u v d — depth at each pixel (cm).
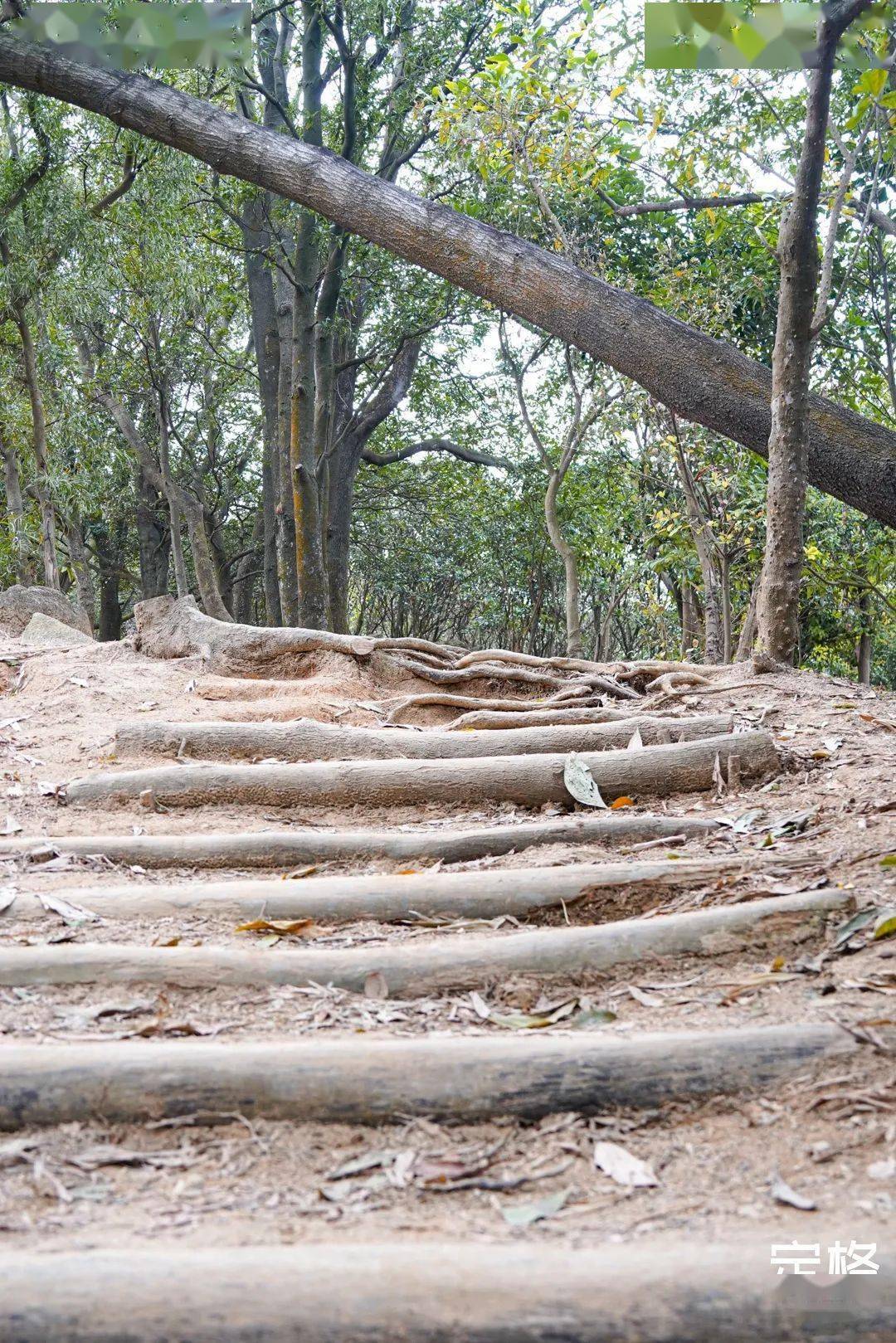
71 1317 175
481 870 396
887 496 670
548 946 308
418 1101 238
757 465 1399
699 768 482
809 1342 172
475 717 602
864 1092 233
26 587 941
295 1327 174
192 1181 218
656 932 312
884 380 1270
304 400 1514
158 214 1570
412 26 1517
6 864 407
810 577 1588
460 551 2617
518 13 1025
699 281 1401
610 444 1833
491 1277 180
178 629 734
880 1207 199
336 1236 198
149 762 534
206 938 338
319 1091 238
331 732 538
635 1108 238
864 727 542
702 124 1033
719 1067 242
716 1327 174
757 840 407
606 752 490
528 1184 216
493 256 746
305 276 1527
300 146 792
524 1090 239
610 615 2423
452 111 990
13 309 1512
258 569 2873
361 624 3148
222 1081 239
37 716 609
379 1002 293
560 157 966
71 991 297
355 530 2675
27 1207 208
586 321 730
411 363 1880
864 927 311
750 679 649
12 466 1689
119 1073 239
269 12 1446
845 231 1255
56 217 1409
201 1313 175
